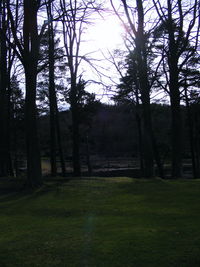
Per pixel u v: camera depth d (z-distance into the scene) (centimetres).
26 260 710
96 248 752
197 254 694
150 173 2181
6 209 1223
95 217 1045
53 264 682
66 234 870
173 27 2420
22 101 3972
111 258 695
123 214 1066
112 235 838
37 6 1666
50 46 2305
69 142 4994
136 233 843
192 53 2489
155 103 3478
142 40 2272
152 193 1404
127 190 1490
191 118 4312
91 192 1470
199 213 1033
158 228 883
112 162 5775
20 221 1048
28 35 1664
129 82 2881
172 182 1705
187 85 2636
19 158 4500
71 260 696
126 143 6306
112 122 6231
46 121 4781
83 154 6241
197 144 4609
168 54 2467
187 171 4816
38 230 927
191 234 820
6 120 2883
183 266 648
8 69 2820
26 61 1650
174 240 780
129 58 2683
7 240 843
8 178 1975
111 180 1778
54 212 1152
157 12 2416
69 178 1869
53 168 2864
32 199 1384
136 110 3319
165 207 1138
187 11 2691
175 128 2472
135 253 714
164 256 693
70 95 3098
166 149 4372
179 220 958
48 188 1580
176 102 2467
